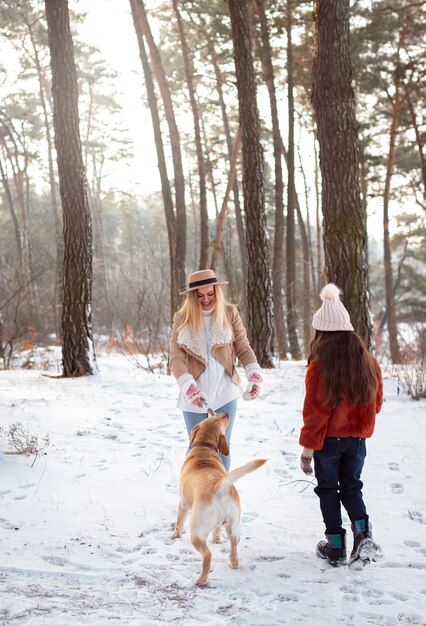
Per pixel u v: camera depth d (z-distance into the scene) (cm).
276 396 973
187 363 492
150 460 649
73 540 448
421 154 2703
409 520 488
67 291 1210
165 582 386
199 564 411
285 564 411
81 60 3228
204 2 2119
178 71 2483
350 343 412
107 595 369
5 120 3575
